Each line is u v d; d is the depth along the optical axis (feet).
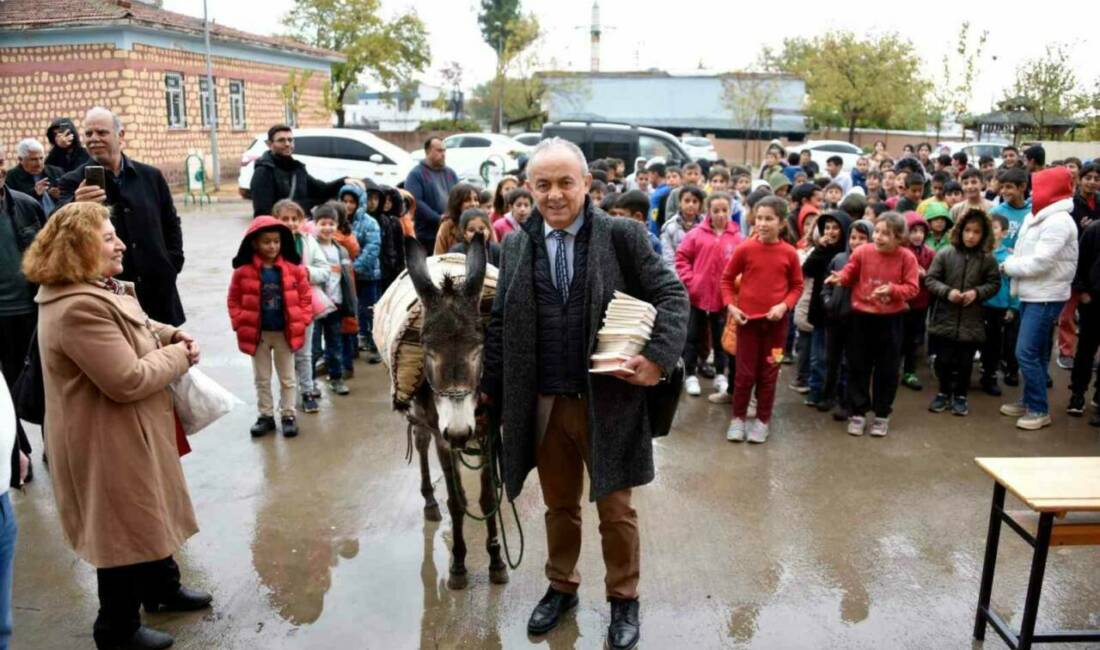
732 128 125.59
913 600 12.45
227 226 55.11
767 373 18.80
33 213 16.43
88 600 12.51
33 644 11.39
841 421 20.58
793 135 130.41
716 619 11.93
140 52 74.23
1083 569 13.37
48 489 16.24
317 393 21.01
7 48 74.28
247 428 19.58
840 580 13.01
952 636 11.53
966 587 12.81
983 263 20.33
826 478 17.02
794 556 13.75
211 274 37.78
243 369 24.02
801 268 20.21
